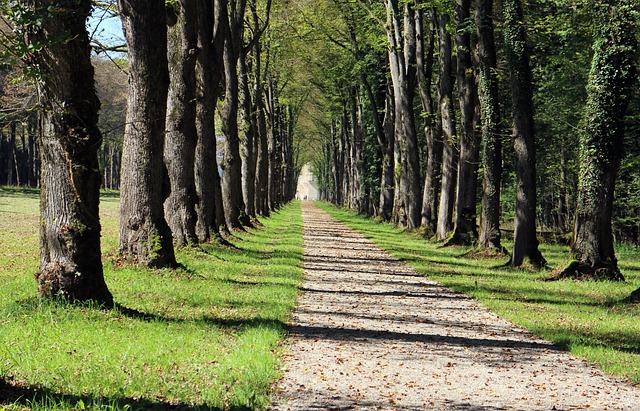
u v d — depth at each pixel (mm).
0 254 21797
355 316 12852
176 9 20422
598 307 15203
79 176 10391
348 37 46656
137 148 16156
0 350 7707
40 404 6031
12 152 86188
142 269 15820
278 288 15695
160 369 7785
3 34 8938
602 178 19828
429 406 7105
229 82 32719
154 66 15891
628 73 19406
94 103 10477
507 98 32531
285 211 76875
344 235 39438
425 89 37219
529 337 11430
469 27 26828
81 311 10125
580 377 8648
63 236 10391
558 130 34938
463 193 31328
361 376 8289
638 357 9922
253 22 40781
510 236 38156
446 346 10359
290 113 81188
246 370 7988
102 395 6516
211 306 12672
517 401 7422
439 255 27781
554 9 27500
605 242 20031
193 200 21281
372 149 58125
